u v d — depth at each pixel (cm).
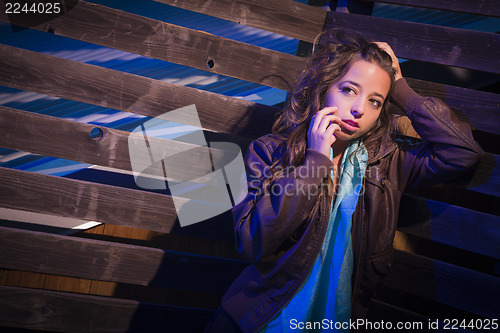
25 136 196
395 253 202
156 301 236
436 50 209
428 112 158
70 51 229
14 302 192
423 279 197
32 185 196
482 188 190
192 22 242
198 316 211
